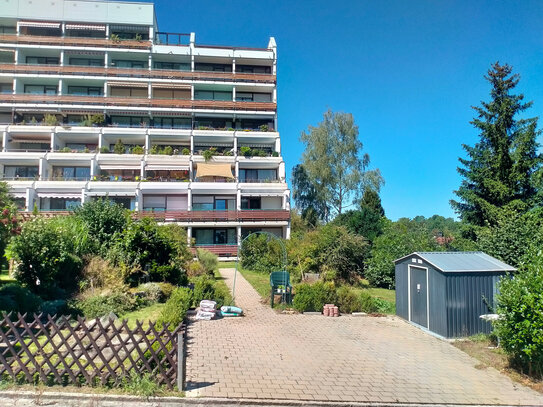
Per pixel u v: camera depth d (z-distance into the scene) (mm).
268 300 14977
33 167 36688
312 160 44375
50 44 40125
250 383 6996
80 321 6246
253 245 26766
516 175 24000
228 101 41969
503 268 11047
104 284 12945
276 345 9508
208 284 14141
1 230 11117
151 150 38062
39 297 11000
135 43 41312
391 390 7086
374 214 28938
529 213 18016
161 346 6387
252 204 38469
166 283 14336
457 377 7906
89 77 39875
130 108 40219
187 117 42375
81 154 36062
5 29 41844
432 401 6723
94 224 16375
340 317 13078
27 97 38594
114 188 34406
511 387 7504
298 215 42875
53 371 6125
